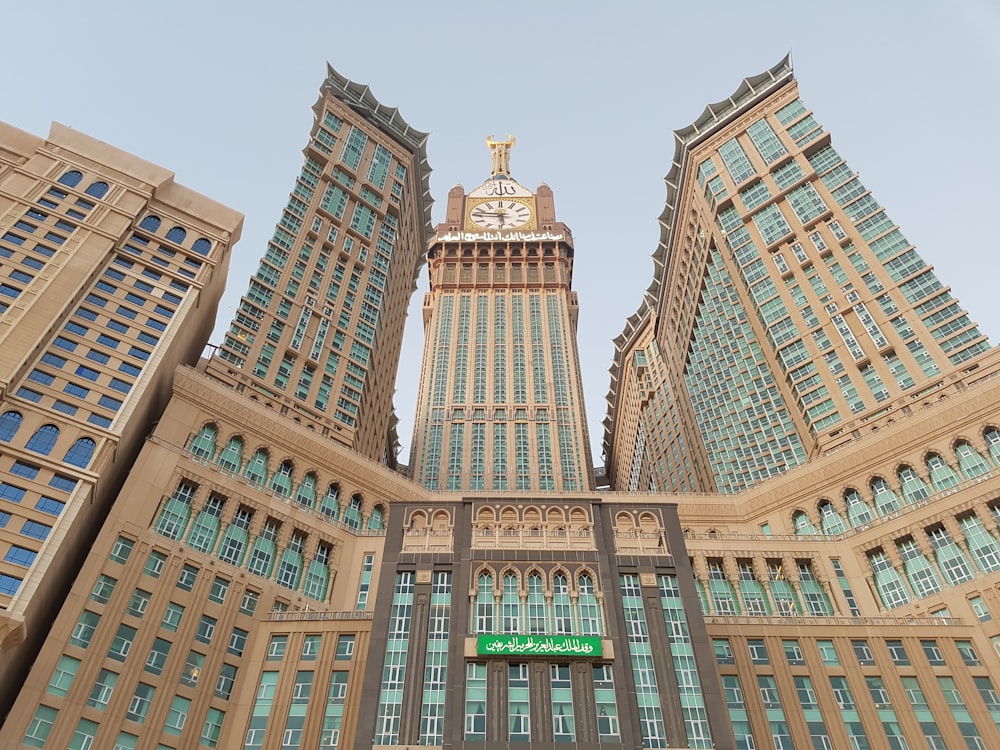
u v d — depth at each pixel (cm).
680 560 6475
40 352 7612
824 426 10444
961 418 8775
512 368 17000
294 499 8944
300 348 11412
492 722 5394
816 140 13488
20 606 5834
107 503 7594
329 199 13875
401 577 6381
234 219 10319
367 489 9550
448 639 5919
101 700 6053
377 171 15138
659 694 5578
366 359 12188
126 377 7881
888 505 8850
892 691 6303
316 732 6075
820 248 12231
